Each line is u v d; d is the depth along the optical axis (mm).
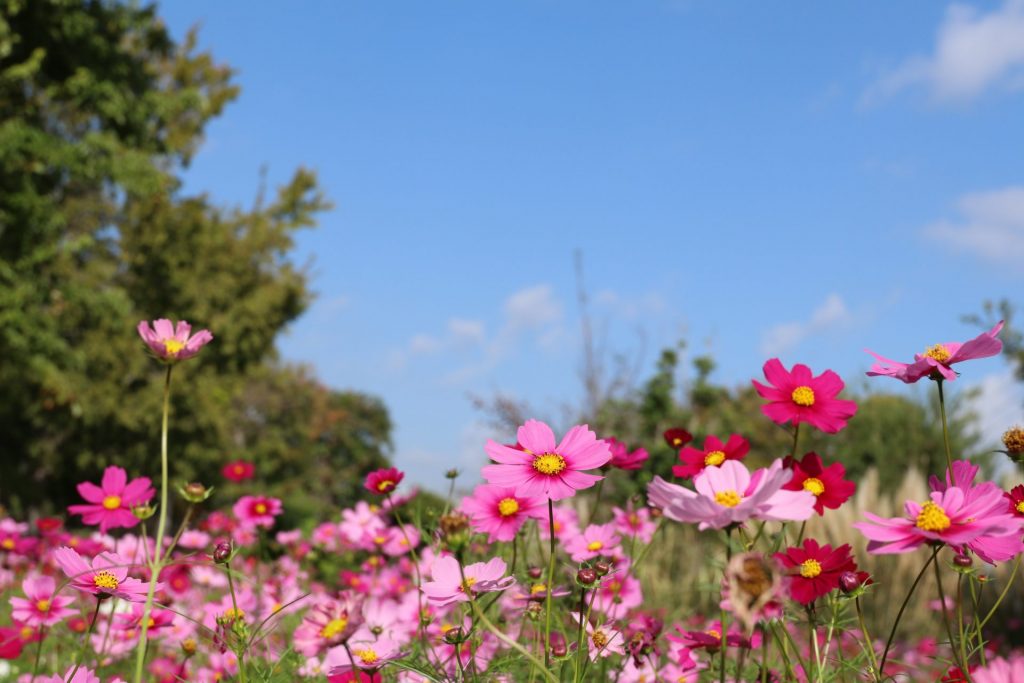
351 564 4473
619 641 1802
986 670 1119
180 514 17062
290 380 26641
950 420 8930
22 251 13812
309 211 21375
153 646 2896
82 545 3201
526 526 2416
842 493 1586
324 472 28188
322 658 2016
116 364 17359
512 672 1784
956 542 1163
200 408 18203
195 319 18469
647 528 2693
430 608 2270
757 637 1455
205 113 20297
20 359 13977
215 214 20234
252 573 4164
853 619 1641
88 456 17484
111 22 15758
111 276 18375
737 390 11281
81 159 14234
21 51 14578
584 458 1453
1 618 3150
